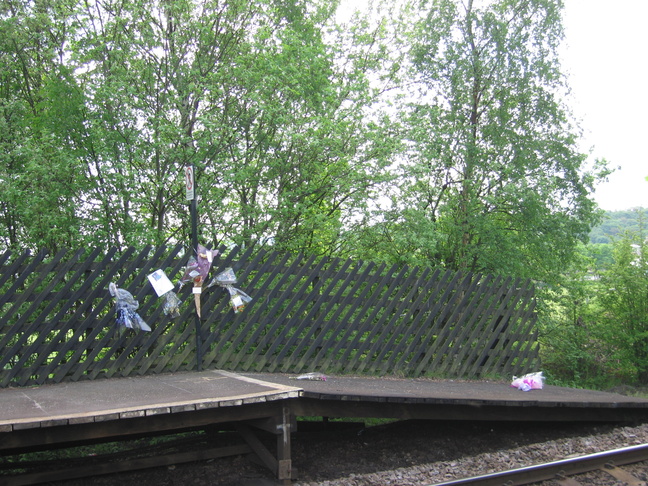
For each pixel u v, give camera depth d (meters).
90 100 8.72
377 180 10.03
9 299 6.12
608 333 16.94
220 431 6.95
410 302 8.40
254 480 5.40
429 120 11.75
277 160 9.66
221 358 7.13
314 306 7.64
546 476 5.63
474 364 8.94
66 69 8.80
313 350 7.66
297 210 9.43
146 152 8.91
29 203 7.68
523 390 8.19
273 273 7.45
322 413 5.67
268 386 5.68
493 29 13.20
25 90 9.50
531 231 13.20
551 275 14.27
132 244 8.15
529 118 13.78
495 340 9.20
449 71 13.45
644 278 17.17
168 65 9.70
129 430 4.75
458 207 13.29
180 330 7.08
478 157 13.14
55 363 6.30
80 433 4.56
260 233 9.48
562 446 6.70
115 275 6.88
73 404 4.94
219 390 5.51
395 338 8.27
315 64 9.97
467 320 9.01
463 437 7.46
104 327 6.67
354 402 5.88
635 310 17.27
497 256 12.72
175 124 9.09
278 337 7.43
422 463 6.47
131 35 9.43
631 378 17.25
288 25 11.39
